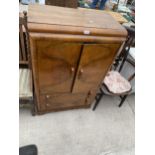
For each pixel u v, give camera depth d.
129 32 1.42
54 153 1.26
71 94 1.32
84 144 1.36
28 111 1.49
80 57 0.99
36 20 0.81
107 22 1.02
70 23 0.88
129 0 2.71
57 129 1.41
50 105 1.38
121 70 1.81
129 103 1.83
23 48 1.21
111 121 1.59
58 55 0.93
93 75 1.18
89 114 1.60
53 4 1.91
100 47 0.97
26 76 1.26
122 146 1.40
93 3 2.31
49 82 1.11
